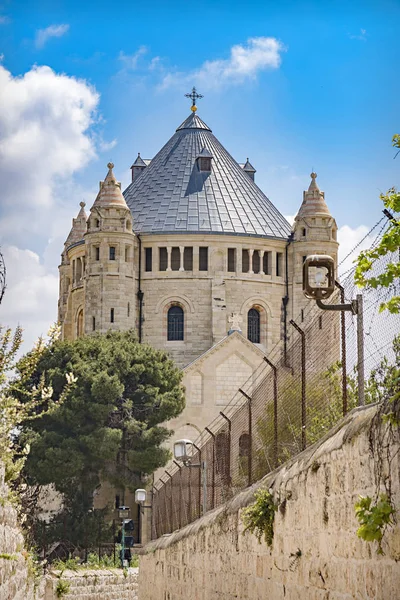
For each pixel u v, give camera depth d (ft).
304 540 63.10
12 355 75.61
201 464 123.13
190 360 391.45
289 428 80.33
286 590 67.56
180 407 326.65
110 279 390.42
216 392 365.61
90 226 396.37
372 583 49.88
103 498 328.90
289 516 67.21
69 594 147.43
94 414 300.81
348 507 54.08
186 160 439.22
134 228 407.44
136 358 329.31
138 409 320.70
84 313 395.55
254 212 417.49
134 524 324.60
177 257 401.70
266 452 87.92
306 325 77.56
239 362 368.89
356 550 52.47
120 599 162.20
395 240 49.62
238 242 400.88
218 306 394.93
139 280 399.44
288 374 81.66
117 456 314.55
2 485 67.05
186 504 134.31
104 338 350.64
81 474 299.79
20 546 80.59
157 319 395.75
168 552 131.34
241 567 83.92
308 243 406.00
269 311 401.90
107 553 255.29
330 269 63.46
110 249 393.50
